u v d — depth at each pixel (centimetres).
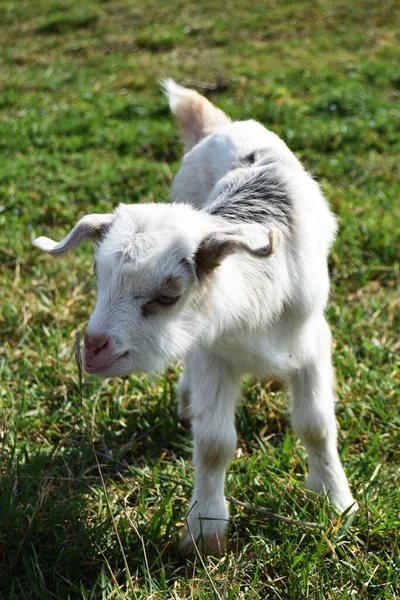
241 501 190
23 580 176
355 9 498
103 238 171
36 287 243
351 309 235
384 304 234
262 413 208
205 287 170
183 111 217
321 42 455
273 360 182
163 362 170
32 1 559
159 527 182
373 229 256
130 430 207
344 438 202
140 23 505
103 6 537
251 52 446
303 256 183
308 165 301
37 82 416
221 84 393
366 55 432
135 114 363
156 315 167
